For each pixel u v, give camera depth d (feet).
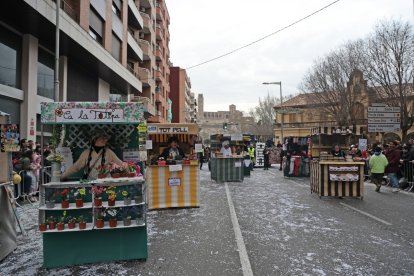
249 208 28.68
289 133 183.42
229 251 17.06
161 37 159.63
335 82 115.14
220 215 25.81
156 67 149.79
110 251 15.75
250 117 293.43
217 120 452.76
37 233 21.01
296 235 20.03
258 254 16.60
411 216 25.53
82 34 55.16
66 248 15.39
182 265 15.17
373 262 15.52
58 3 44.47
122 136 20.07
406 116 86.79
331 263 15.37
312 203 31.24
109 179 16.22
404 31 84.12
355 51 107.14
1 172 17.17
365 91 104.01
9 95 44.24
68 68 61.67
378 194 37.93
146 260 15.85
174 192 29.14
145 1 125.18
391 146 40.60
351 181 33.42
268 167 86.94
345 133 55.11
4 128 17.62
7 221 17.13
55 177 16.11
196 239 19.26
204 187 44.14
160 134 36.99
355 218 24.75
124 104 16.19
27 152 33.24
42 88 54.13
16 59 47.39
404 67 84.79
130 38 91.86
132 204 15.81
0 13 42.14
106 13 71.36
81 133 19.38
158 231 21.20
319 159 36.06
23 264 15.70
